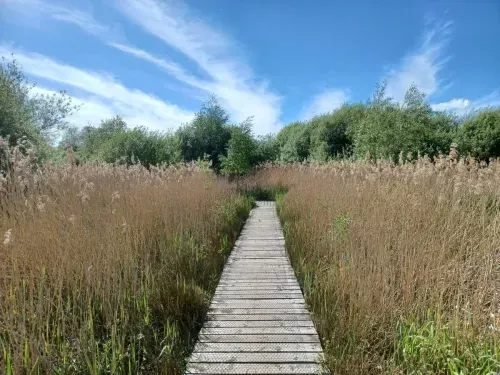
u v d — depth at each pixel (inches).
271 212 450.9
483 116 738.8
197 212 256.8
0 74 343.6
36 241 131.5
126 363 104.4
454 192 214.7
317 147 938.7
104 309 120.5
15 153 170.6
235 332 127.3
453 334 107.6
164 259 170.7
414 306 125.4
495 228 170.7
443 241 157.3
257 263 220.7
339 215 213.2
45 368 92.6
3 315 98.4
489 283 132.8
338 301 137.0
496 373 86.4
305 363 107.0
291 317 140.3
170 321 129.6
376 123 556.7
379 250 152.9
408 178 264.1
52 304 111.4
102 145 680.4
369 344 109.1
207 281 177.3
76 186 200.4
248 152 719.1
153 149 652.1
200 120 770.8
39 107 460.1
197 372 102.6
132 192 223.1
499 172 266.5
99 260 135.0
